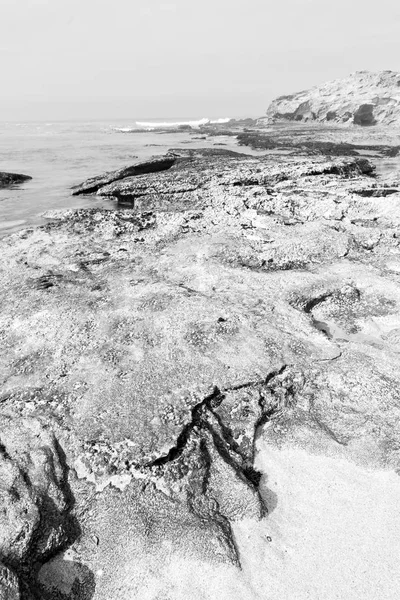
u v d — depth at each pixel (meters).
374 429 8.66
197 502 7.35
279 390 9.50
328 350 10.62
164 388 9.16
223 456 8.10
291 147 52.12
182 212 20.97
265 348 10.41
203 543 6.78
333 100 98.88
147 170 33.16
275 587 6.38
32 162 44.78
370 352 10.65
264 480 7.97
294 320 11.67
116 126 134.25
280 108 120.75
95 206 26.75
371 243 17.20
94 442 8.02
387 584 6.38
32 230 19.64
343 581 6.43
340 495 7.64
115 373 9.61
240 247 16.38
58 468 7.69
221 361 9.97
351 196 21.50
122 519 7.07
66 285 13.87
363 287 13.65
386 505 7.45
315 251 16.03
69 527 7.10
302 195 22.38
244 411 9.00
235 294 12.98
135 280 13.98
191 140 69.94
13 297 13.23
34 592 6.36
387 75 92.69
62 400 8.97
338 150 46.28
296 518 7.32
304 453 8.42
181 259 15.72
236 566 6.59
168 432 8.11
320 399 9.47
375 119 81.44
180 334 10.80
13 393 9.30
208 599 6.25
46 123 167.88
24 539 6.55
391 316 12.58
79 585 6.54
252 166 29.28
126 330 11.08
